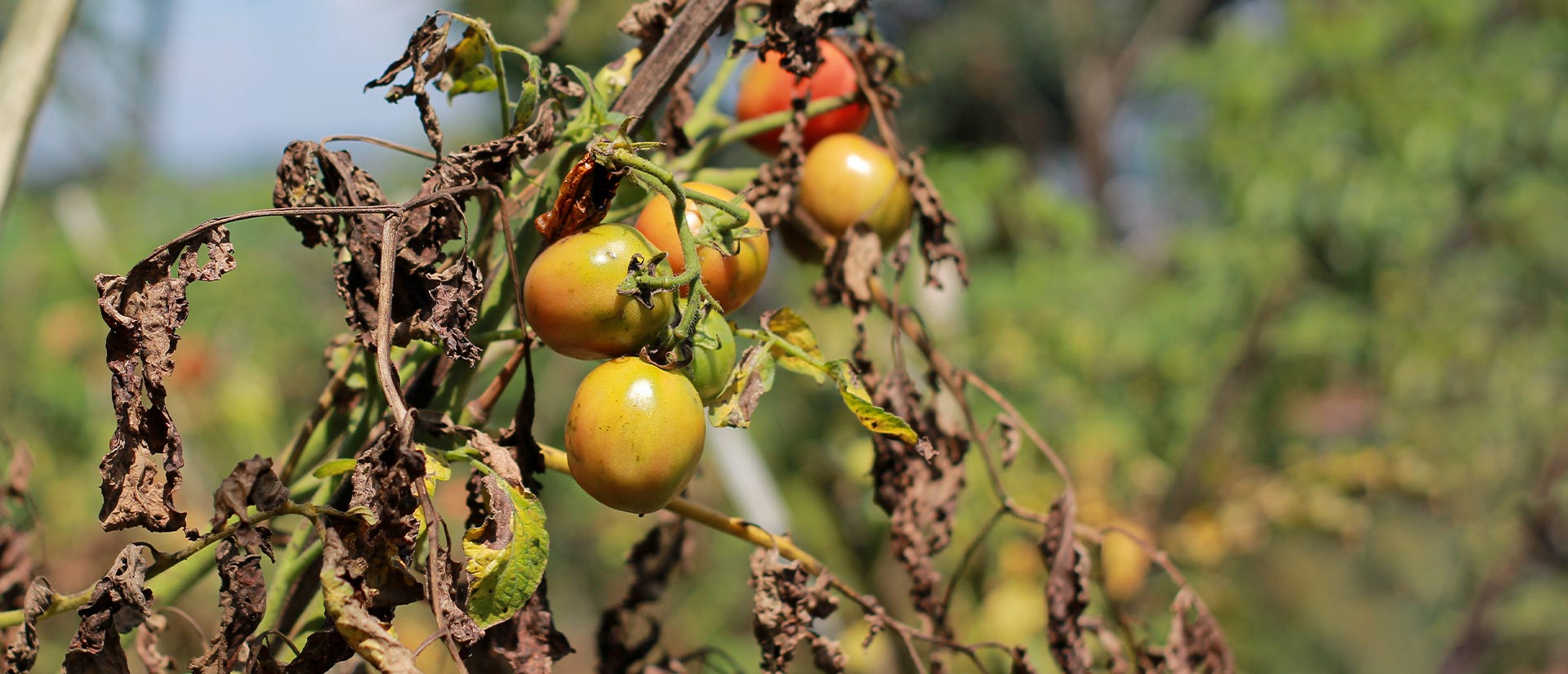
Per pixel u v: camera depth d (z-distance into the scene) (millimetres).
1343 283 4141
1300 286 3977
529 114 848
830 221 1106
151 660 1006
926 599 1095
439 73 863
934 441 1112
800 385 3154
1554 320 4242
